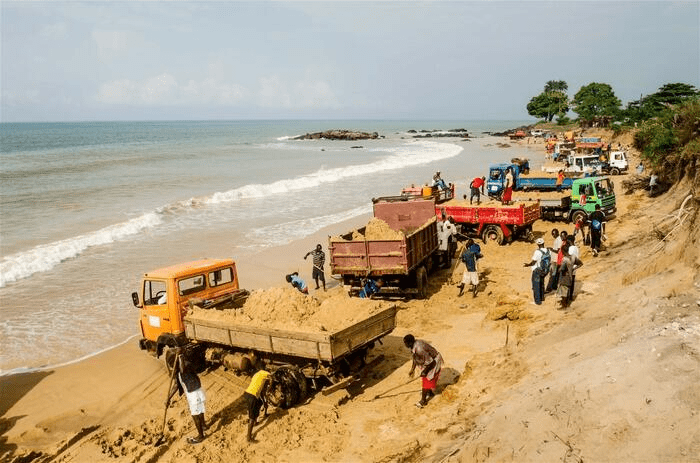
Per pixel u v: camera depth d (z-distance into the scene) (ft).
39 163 182.09
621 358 22.29
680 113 84.74
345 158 219.41
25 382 34.78
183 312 36.04
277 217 90.74
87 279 56.75
